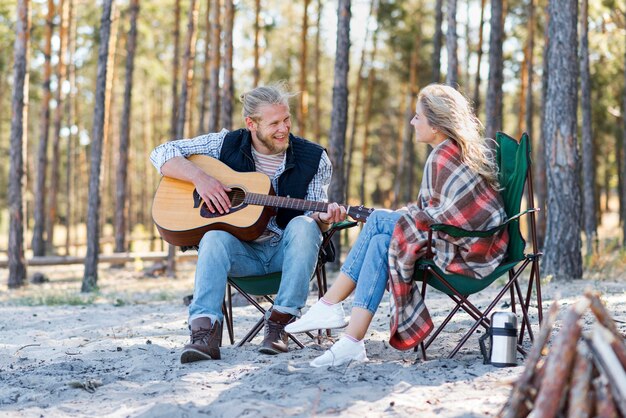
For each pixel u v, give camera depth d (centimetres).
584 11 1426
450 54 1168
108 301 905
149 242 2125
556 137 844
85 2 2048
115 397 346
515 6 1889
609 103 1953
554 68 845
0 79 2745
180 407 310
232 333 468
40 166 1736
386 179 3425
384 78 2666
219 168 454
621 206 2131
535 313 549
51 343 519
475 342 448
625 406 218
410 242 378
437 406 304
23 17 1208
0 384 387
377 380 347
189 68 1477
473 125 389
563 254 838
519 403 241
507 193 399
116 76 2473
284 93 452
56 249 2459
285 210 450
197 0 1490
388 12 2148
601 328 228
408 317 379
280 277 444
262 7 2153
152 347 475
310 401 315
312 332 494
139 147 3466
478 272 376
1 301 967
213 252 418
